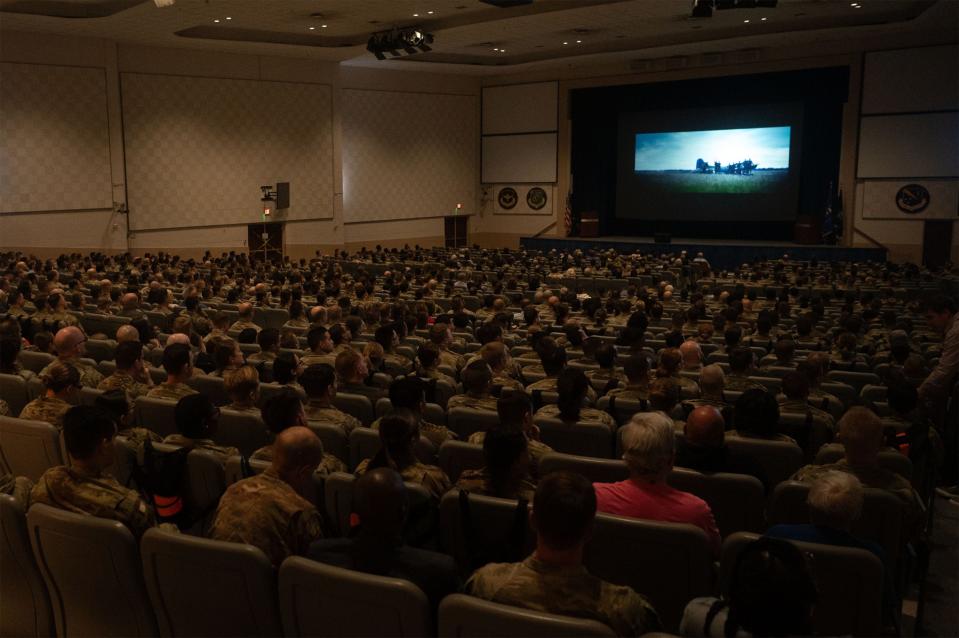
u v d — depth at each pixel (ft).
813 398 18.71
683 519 9.76
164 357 16.38
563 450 15.31
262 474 9.95
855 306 41.78
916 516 11.22
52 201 63.93
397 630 7.54
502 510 9.76
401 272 56.44
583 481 7.34
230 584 8.50
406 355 24.47
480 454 12.96
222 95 73.36
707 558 9.12
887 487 11.43
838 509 8.98
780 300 40.60
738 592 6.30
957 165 71.61
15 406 18.40
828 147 80.64
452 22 62.90
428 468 11.43
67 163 64.39
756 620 6.18
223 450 12.21
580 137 92.02
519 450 10.48
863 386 22.38
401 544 8.24
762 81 81.10
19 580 10.05
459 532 10.27
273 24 64.85
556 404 16.34
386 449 11.25
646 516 9.82
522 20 60.03
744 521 11.66
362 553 8.09
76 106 64.39
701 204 86.38
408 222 91.30
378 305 30.99
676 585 9.35
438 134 92.63
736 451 13.60
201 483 11.91
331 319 28.99
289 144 78.54
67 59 63.57
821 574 8.60
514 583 7.39
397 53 66.54
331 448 14.71
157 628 9.34
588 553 9.62
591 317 34.22
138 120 68.28
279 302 39.73
